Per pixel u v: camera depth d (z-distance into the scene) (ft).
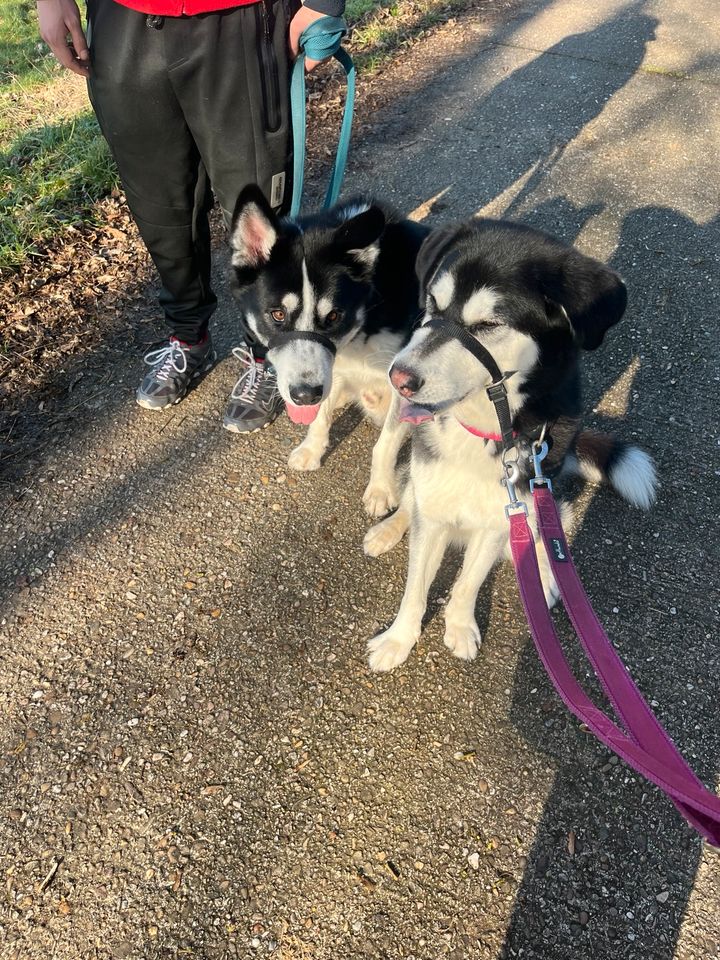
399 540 8.46
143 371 10.30
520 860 5.90
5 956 5.31
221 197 8.36
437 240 6.61
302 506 8.86
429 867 5.85
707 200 14.48
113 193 13.41
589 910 5.65
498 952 5.42
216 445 9.53
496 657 7.41
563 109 17.62
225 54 6.97
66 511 8.56
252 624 7.55
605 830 6.10
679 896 5.73
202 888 5.68
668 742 4.06
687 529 8.59
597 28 22.38
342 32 7.38
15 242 11.75
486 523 6.85
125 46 6.88
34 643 7.27
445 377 5.63
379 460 8.57
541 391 6.13
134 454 9.31
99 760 6.41
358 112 17.13
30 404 9.80
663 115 17.61
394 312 8.38
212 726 6.69
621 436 9.67
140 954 5.34
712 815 3.39
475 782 6.40
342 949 5.41
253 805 6.17
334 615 7.71
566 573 5.03
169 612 7.61
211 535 8.41
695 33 22.45
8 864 5.76
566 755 6.62
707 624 7.65
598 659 4.45
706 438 9.69
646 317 11.54
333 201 9.55
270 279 7.66
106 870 5.75
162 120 7.41
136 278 11.79
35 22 23.50
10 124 16.39
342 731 6.72
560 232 13.38
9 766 6.34
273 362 7.98
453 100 17.83
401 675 7.19
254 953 5.37
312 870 5.81
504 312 5.76
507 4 23.89
